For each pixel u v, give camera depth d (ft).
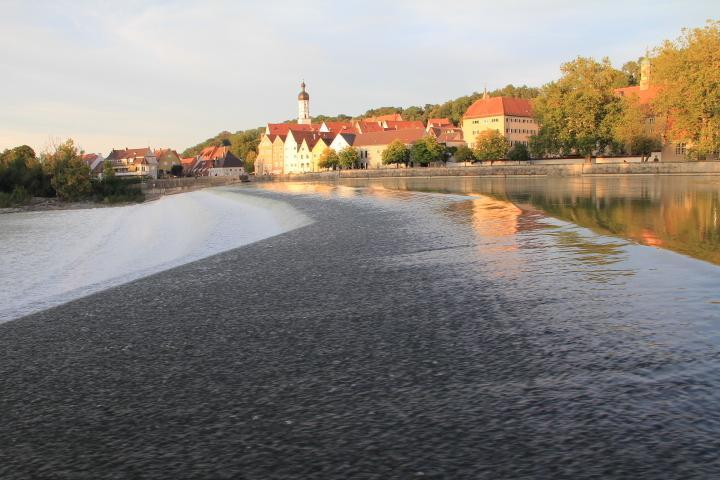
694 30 217.77
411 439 17.93
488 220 83.35
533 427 18.10
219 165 625.00
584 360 23.38
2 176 301.63
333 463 16.83
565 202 107.96
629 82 574.15
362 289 40.34
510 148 429.38
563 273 40.75
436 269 46.21
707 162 233.55
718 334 25.23
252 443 18.40
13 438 19.86
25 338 33.37
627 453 16.20
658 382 20.65
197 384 23.86
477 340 27.09
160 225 126.62
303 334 30.01
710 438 16.66
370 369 24.23
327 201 167.63
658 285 34.96
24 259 75.61
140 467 17.39
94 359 28.25
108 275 57.41
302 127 637.30
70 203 296.92
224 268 54.19
